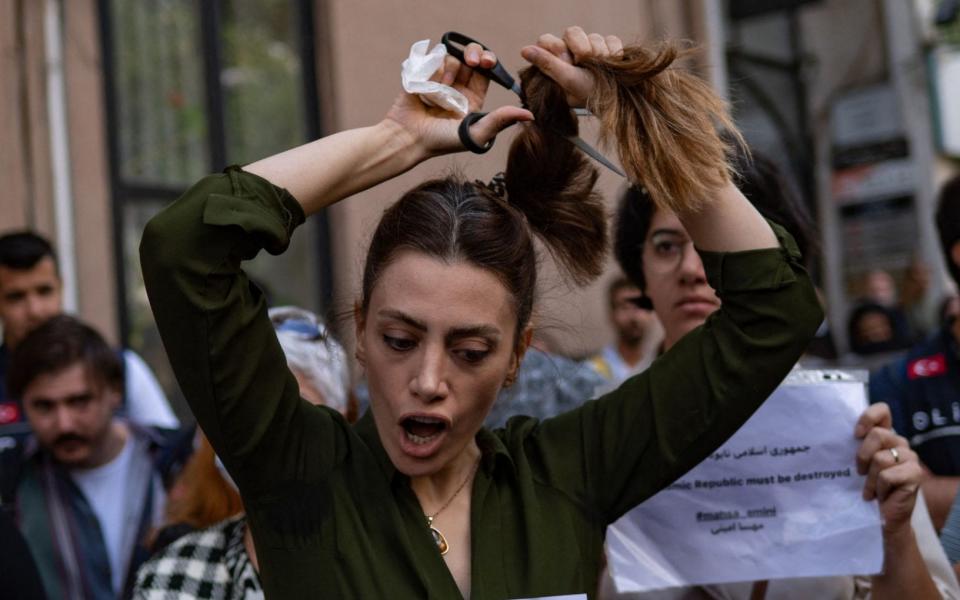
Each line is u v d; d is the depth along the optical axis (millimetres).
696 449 3096
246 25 10672
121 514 5859
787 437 3703
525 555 2986
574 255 3281
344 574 2883
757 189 4008
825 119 15141
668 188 3000
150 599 3744
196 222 2752
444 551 2986
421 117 3102
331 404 4344
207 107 10383
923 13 14922
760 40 14555
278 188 2873
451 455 2924
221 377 2779
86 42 9578
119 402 5965
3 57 9047
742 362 3074
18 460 5941
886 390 5004
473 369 2879
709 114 3096
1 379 6793
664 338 4371
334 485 2979
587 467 3148
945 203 5137
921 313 14328
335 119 10883
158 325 2801
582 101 3172
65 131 9398
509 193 3248
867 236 15016
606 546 3729
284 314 4523
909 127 14898
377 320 2885
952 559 3953
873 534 3643
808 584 3826
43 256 7090
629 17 12312
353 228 10617
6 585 4238
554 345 4086
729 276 3115
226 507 4449
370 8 11016
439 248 2867
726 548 3689
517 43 11531
